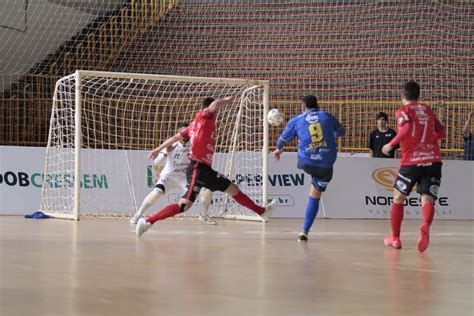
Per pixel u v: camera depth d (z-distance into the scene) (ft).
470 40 86.28
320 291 19.26
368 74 84.33
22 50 80.94
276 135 75.00
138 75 50.72
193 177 36.19
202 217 48.32
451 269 24.71
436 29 87.20
